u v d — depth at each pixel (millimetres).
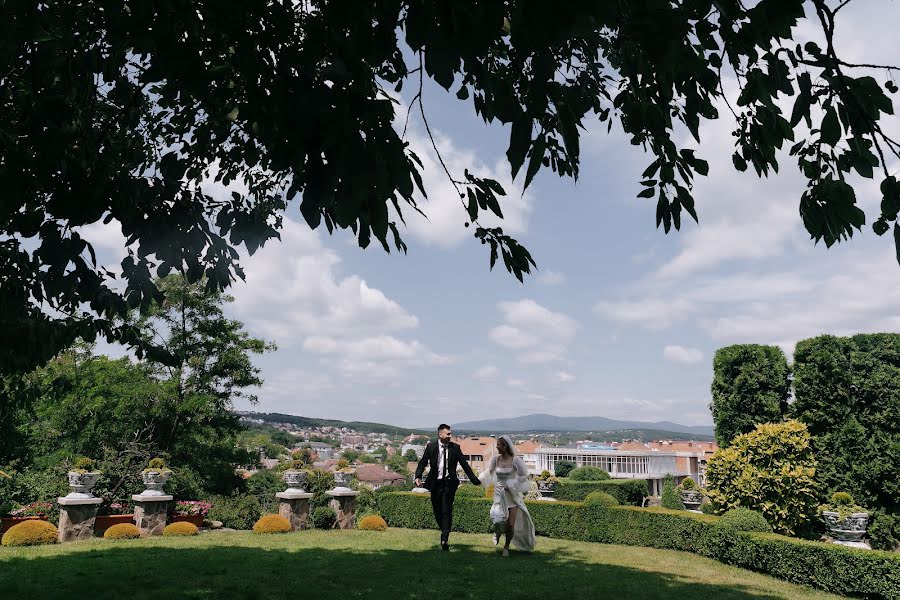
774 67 2148
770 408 11914
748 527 8867
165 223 2922
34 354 4289
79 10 2590
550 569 7398
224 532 11844
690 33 2238
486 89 1700
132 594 5680
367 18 1528
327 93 1375
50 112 2314
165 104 4145
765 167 2740
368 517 12172
